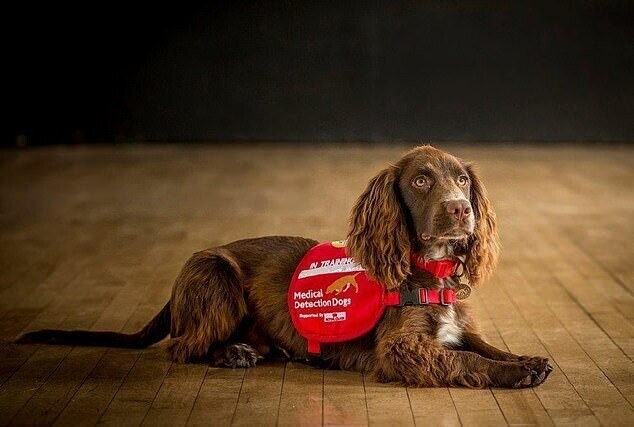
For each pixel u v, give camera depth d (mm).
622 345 4863
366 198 4312
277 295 4555
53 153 12508
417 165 4230
